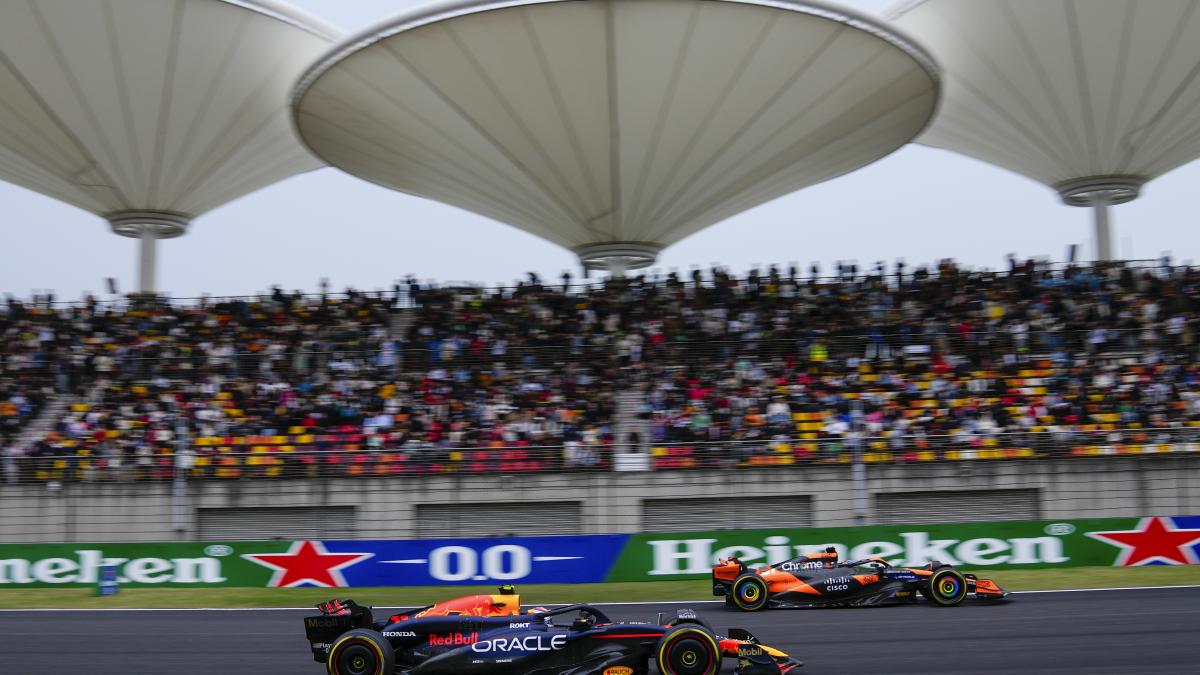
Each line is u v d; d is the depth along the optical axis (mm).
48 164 32062
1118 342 27062
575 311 29000
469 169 29188
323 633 10773
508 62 25078
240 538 24625
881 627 14117
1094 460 23797
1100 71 30734
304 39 31641
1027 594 17062
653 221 31672
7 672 12312
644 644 10344
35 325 29656
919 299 28750
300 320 29625
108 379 27578
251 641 14117
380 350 28125
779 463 24266
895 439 24297
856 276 29766
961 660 11828
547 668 10367
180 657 13039
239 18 29891
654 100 26438
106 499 24484
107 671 12250
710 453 24422
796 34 24609
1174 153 33219
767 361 27188
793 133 27875
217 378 27391
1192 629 13422
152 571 19531
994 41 30906
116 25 28438
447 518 24672
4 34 27219
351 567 19391
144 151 32219
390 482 24594
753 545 19469
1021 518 24000
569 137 27719
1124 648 12312
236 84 31484
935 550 19422
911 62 25938
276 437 25344
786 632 13930
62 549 19625
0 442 25781
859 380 26234
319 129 29125
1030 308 28125
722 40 24719
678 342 27625
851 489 24094
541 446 24734
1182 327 27125
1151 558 19422
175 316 29828
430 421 25688
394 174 30953
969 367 26406
